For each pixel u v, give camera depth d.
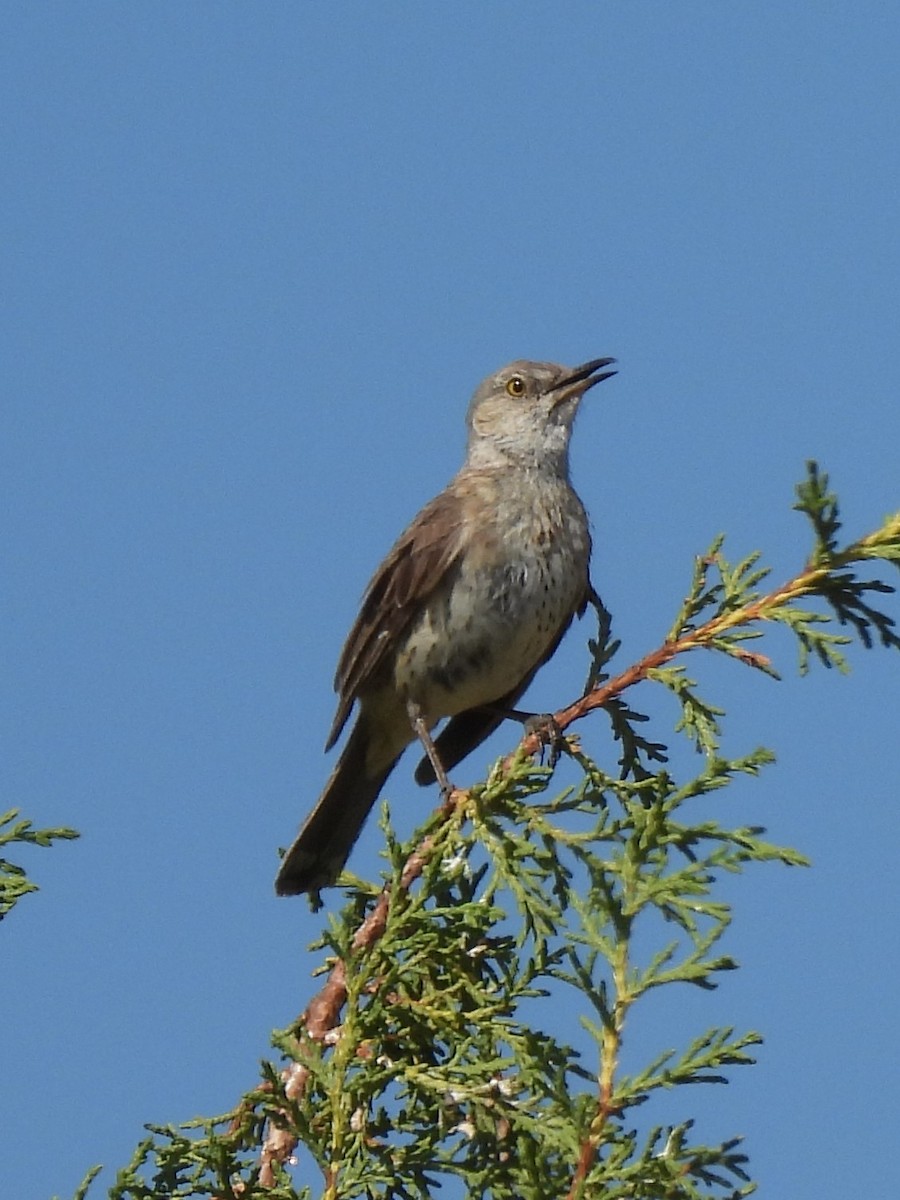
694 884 7.48
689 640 9.87
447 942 8.78
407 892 9.17
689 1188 7.11
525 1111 8.02
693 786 7.81
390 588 14.15
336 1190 7.84
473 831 9.44
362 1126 8.10
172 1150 8.17
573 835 9.16
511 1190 7.95
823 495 9.12
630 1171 7.17
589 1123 7.23
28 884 9.41
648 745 10.80
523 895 8.98
